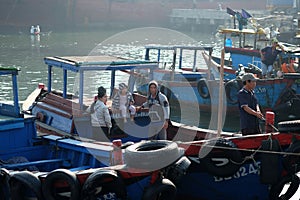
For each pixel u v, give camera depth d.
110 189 8.52
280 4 57.06
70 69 11.26
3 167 9.35
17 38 55.38
